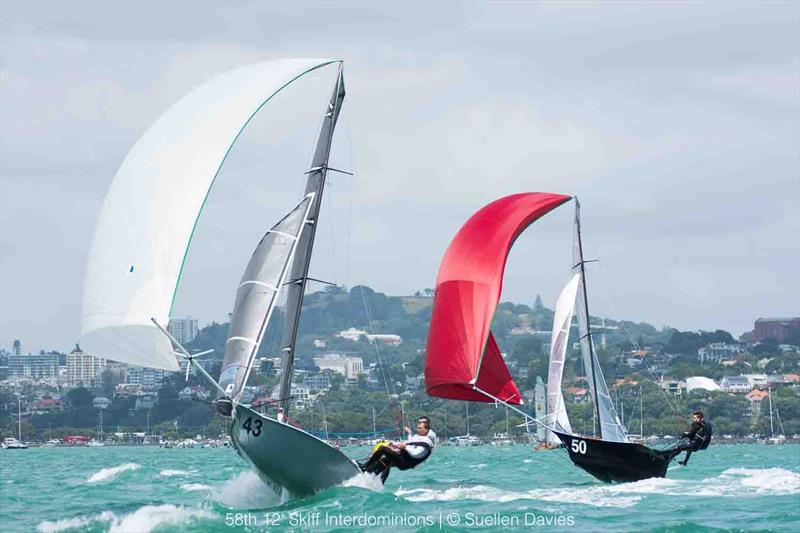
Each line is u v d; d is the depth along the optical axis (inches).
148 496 3171.8
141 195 2513.5
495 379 3440.0
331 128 3004.4
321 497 2598.4
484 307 3260.3
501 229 3358.8
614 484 3307.1
